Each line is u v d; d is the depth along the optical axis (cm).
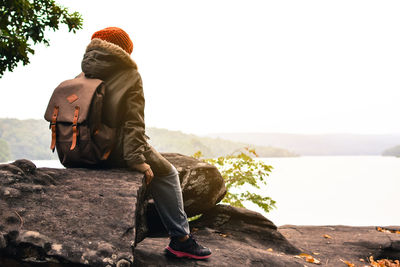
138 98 204
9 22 548
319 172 17775
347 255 422
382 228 552
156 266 221
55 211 164
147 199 319
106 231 159
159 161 215
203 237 354
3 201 159
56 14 592
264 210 531
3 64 559
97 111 194
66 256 142
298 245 444
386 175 16050
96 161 201
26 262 140
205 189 390
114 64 205
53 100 204
